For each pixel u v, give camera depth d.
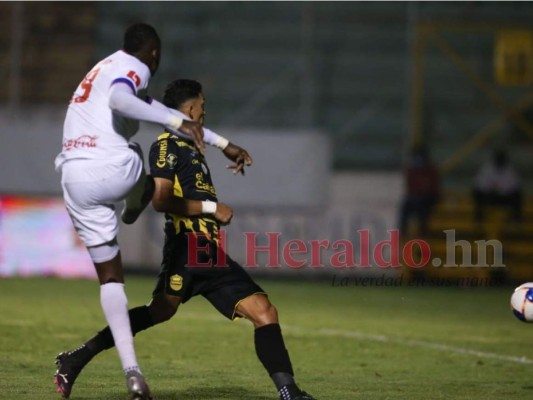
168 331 38.47
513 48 79.00
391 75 84.44
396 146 82.44
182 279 21.64
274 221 71.38
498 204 74.75
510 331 42.50
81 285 60.72
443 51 84.75
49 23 83.06
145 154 67.75
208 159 70.19
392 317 47.75
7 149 67.94
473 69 84.94
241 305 21.16
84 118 20.02
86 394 23.28
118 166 19.72
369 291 64.19
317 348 34.88
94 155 19.75
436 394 24.95
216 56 84.12
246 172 70.50
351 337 38.50
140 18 83.75
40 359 29.67
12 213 67.38
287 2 85.38
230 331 39.00
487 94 81.12
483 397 24.61
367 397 24.19
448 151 82.81
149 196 21.22
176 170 22.00
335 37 85.19
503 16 84.94
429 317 48.34
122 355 19.70
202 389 24.69
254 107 82.69
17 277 65.50
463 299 60.06
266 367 20.69
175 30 84.56
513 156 82.62
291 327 41.69
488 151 83.19
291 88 83.38
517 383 27.39
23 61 81.12
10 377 25.84
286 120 82.19
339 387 25.88
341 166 81.75
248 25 85.00
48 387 24.23
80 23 83.31
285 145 70.81
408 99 82.31
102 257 20.33
